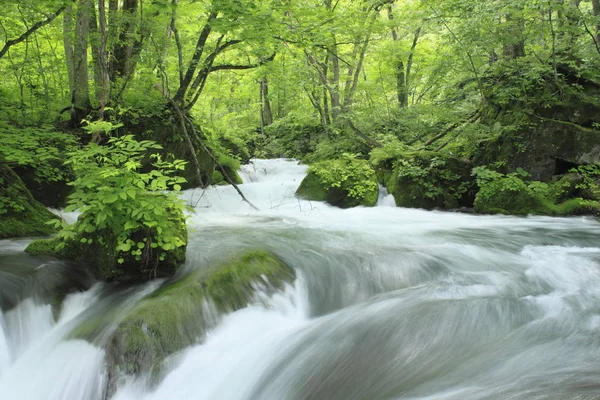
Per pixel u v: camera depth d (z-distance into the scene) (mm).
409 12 13867
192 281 4656
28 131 8062
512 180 10102
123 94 10594
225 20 8359
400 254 6023
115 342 3814
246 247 6035
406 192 11352
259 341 4242
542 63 10953
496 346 3586
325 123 18844
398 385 3217
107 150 4887
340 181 11781
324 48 12102
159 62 10508
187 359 3953
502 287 5008
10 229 6523
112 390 3639
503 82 11359
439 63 12898
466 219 9555
